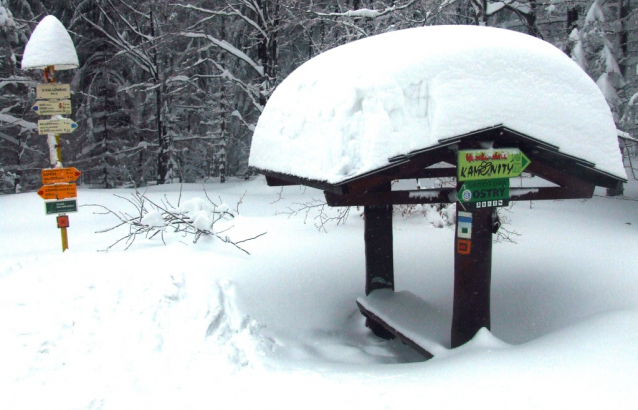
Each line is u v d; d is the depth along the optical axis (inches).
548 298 194.5
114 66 863.1
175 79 725.3
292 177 153.2
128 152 925.8
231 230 298.8
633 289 190.5
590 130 142.1
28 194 475.8
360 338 197.6
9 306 163.0
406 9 480.1
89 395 130.3
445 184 344.2
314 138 146.1
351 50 162.9
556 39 570.3
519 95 137.5
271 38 673.0
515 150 140.8
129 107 893.8
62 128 245.6
